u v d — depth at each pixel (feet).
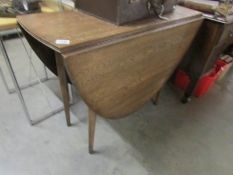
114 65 3.24
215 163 4.56
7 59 4.25
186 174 4.28
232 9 5.01
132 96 4.10
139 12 3.53
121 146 4.74
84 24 3.32
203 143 5.02
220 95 6.79
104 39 2.94
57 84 6.56
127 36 3.20
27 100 5.80
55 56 4.04
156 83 4.60
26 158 4.30
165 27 3.76
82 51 2.72
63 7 4.51
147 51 3.68
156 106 6.02
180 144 4.93
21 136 4.75
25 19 3.46
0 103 5.62
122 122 5.38
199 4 5.02
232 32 5.26
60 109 5.55
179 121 5.60
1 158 4.25
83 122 5.26
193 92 6.17
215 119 5.79
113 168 4.27
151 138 5.01
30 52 7.95
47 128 5.01
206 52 5.15
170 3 4.18
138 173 4.22
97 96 3.30
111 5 3.22
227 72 7.95
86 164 4.30
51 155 4.41
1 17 3.77
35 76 6.79
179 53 4.70
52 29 3.09
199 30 4.95
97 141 4.80
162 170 4.31
